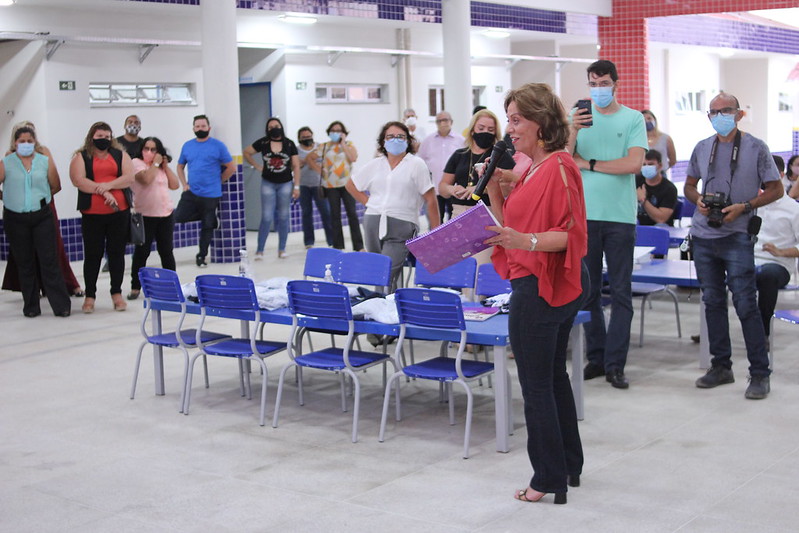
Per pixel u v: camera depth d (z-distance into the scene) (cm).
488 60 1903
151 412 613
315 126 1603
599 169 627
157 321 651
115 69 1330
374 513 437
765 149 612
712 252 627
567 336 441
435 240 427
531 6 1582
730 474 474
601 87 619
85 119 1305
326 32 1593
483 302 590
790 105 2780
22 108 1277
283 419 592
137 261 1009
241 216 1255
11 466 516
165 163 1036
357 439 548
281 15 1440
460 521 424
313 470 498
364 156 1688
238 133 1246
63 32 1261
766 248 680
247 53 1585
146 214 1012
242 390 643
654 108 2267
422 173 754
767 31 2430
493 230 402
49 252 916
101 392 662
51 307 942
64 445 550
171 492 472
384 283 673
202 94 1448
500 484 469
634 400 610
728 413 577
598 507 435
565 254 412
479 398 631
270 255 1327
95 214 924
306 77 1580
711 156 625
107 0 1209
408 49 1711
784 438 528
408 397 635
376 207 764
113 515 444
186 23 1402
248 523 430
